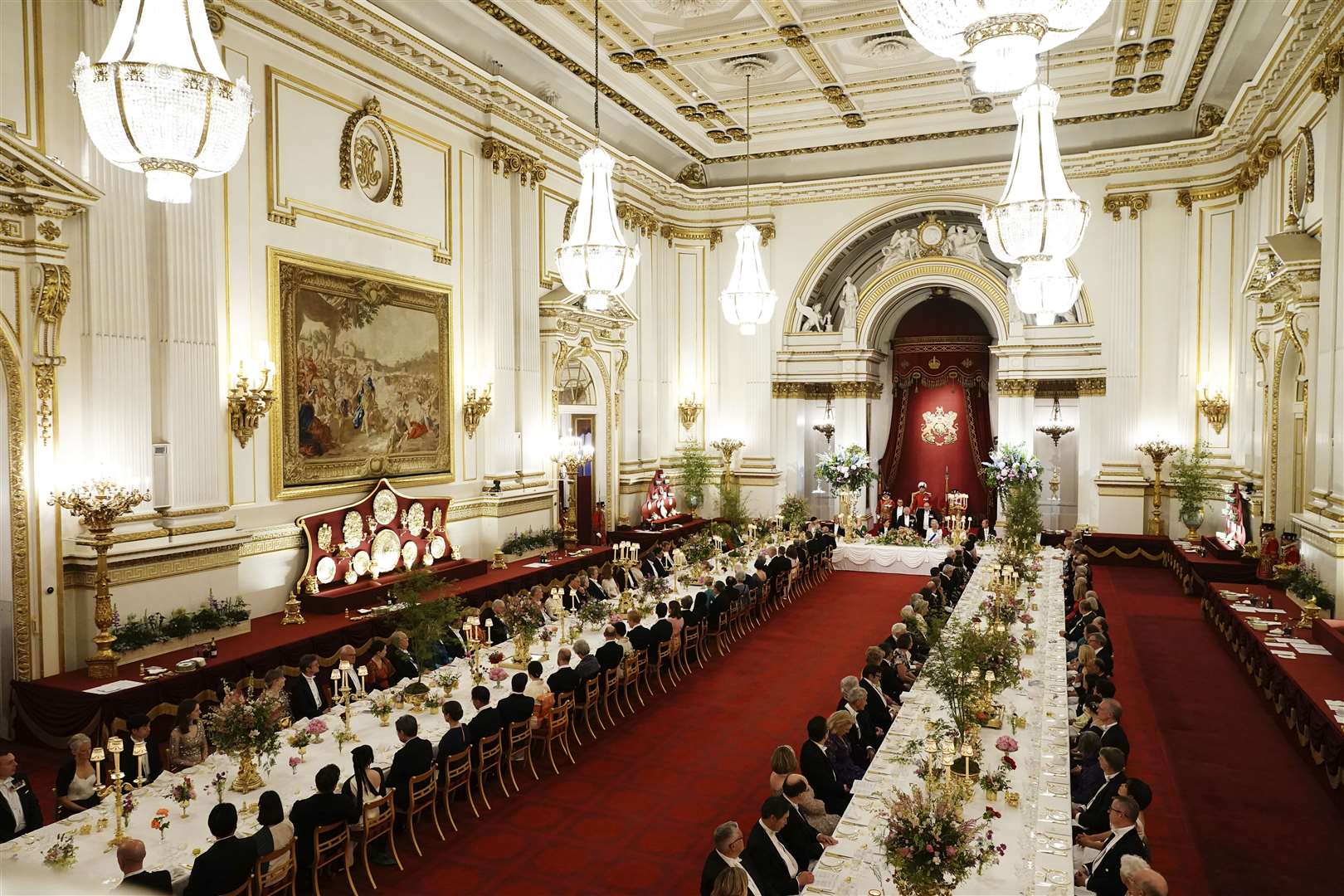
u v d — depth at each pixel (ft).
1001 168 76.02
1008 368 77.66
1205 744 35.47
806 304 83.76
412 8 50.34
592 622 41.73
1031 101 33.09
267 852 21.36
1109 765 23.97
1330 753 29.94
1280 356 53.26
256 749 24.68
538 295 63.10
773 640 51.26
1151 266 72.23
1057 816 22.86
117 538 35.24
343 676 30.63
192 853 21.47
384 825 25.58
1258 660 40.06
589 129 69.10
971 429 88.74
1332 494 43.32
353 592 45.78
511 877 25.70
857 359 81.97
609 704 40.04
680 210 84.23
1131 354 72.64
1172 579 67.77
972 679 28.53
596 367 71.56
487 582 52.44
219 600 39.68
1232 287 68.80
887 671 33.81
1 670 33.78
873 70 62.95
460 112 55.67
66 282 34.24
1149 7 52.29
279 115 43.65
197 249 39.19
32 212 33.14
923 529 79.87
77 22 34.78
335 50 46.34
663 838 28.07
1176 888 24.99
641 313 79.97
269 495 43.75
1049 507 81.56
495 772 32.40
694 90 66.18
